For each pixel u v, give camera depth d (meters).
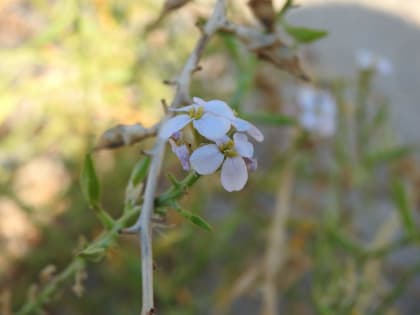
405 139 0.69
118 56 0.49
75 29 0.44
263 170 0.57
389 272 0.54
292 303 0.52
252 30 0.31
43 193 0.52
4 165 0.51
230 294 0.44
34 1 0.50
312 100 0.49
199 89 0.52
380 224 0.58
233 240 0.56
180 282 0.48
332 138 0.53
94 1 0.47
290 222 0.50
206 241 0.48
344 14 0.83
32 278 0.48
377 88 0.74
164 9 0.32
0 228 0.48
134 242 0.48
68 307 0.48
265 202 0.59
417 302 0.55
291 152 0.49
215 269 0.54
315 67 0.56
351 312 0.40
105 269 0.48
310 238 0.50
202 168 0.24
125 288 0.50
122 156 0.49
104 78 0.48
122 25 0.49
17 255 0.47
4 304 0.36
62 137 0.50
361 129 0.49
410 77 0.76
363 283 0.40
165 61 0.52
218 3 0.31
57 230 0.48
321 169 0.56
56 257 0.48
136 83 0.50
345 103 0.52
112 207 0.49
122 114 0.50
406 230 0.38
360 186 0.51
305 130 0.48
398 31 0.82
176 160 0.44
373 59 0.49
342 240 0.40
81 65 0.48
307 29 0.34
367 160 0.48
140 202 0.28
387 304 0.42
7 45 0.58
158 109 0.51
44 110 0.50
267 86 0.52
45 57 0.48
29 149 0.51
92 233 0.49
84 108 0.49
